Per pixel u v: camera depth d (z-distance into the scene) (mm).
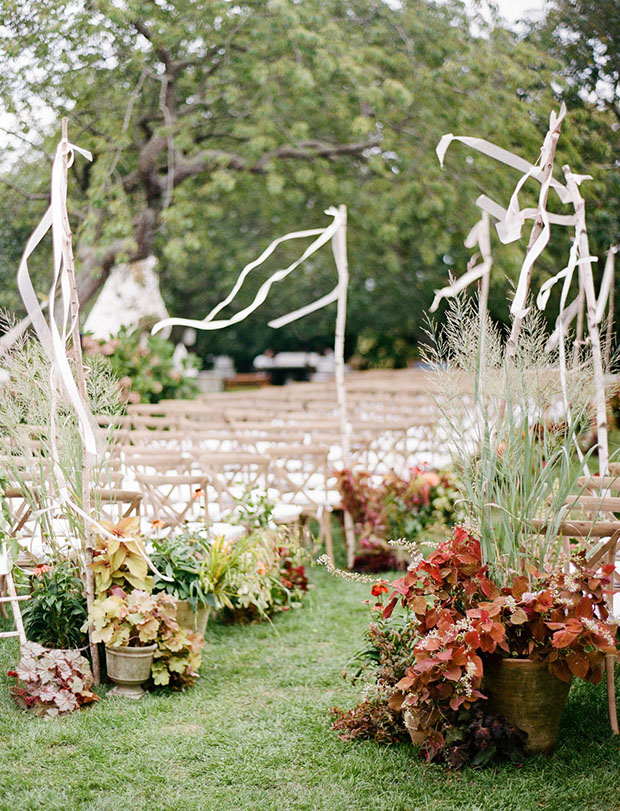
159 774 3053
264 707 3648
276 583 5066
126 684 3760
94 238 9438
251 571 4586
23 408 4035
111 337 9219
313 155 11141
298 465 6820
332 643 4504
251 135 10305
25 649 3623
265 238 15305
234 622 4871
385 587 3471
